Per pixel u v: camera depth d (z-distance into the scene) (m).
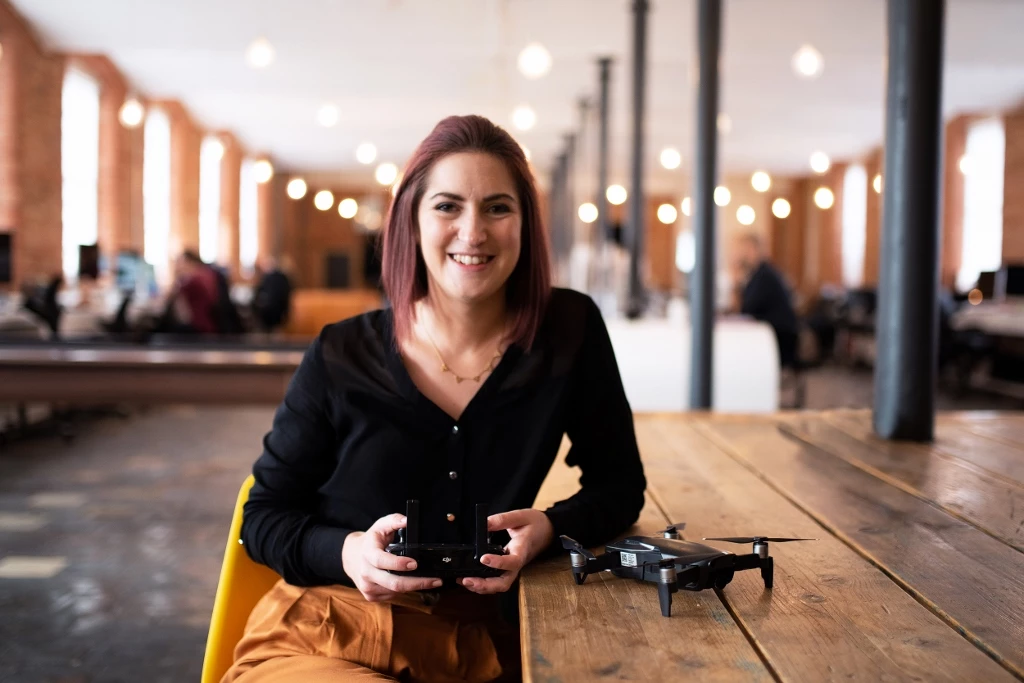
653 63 12.12
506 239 1.21
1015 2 9.34
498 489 1.24
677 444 2.01
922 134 2.08
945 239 12.30
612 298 7.77
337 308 9.33
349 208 16.81
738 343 5.52
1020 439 2.06
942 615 0.92
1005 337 9.81
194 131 15.41
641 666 0.79
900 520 1.32
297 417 1.28
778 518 1.34
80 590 3.21
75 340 5.14
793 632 0.86
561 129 16.75
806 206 21.72
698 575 0.96
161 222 14.97
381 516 1.24
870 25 9.84
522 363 1.26
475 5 9.48
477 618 1.22
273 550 1.24
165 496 4.57
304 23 10.05
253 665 1.18
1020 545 1.18
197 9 9.71
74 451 5.76
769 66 12.08
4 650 2.68
